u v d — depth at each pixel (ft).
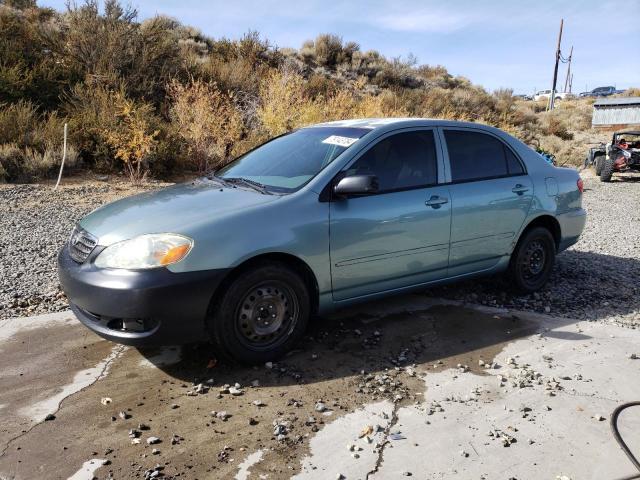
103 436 9.82
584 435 10.04
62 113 40.83
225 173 15.42
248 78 56.08
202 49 73.56
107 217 12.60
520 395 11.38
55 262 19.98
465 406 10.95
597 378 12.14
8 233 23.54
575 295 17.65
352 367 12.49
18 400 10.98
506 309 16.21
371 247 13.46
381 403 11.01
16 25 46.44
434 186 14.74
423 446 9.64
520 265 17.02
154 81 47.42
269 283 12.14
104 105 39.06
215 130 40.27
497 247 16.26
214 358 12.78
